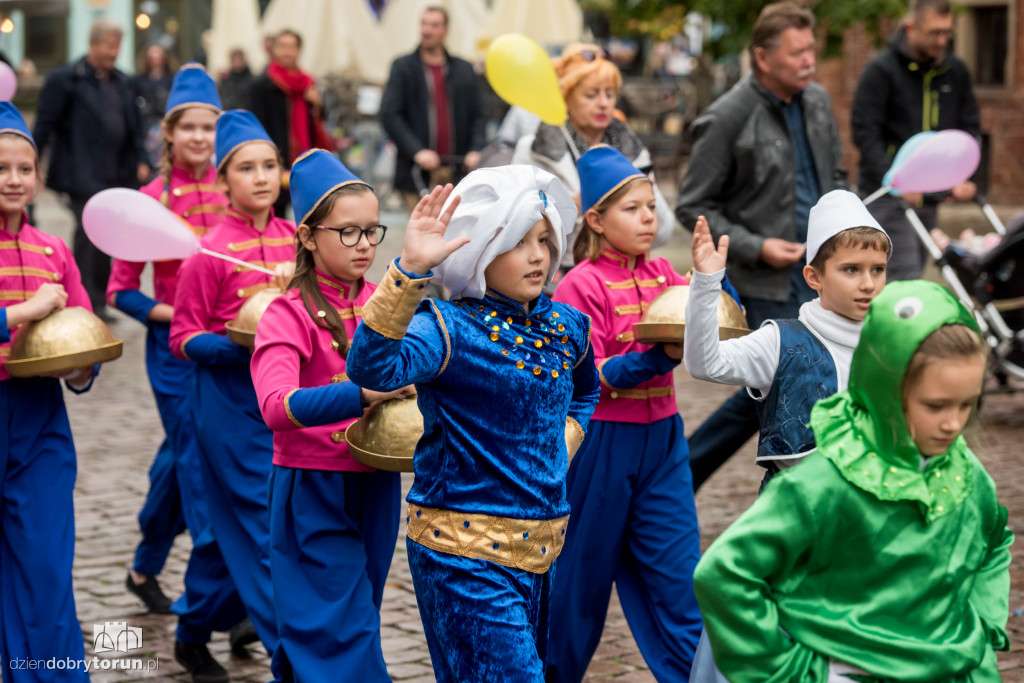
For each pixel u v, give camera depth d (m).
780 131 6.34
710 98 17.45
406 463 3.79
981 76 19.69
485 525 3.29
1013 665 4.89
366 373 3.11
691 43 22.11
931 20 8.31
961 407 2.71
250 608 4.77
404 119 11.91
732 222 6.45
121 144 12.89
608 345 4.63
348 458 4.08
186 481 5.57
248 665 5.22
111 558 6.41
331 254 4.15
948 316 2.67
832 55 15.16
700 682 3.13
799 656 2.77
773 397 3.86
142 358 11.72
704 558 2.80
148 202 4.93
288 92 11.48
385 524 4.19
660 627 4.51
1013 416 9.26
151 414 9.60
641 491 4.59
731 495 7.37
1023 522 6.64
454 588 3.29
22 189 4.63
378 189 22.03
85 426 9.20
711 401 9.78
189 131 6.24
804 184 6.43
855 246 3.81
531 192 3.32
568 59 6.33
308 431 4.06
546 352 3.40
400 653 5.16
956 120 8.71
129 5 34.19
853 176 20.67
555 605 4.55
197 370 5.08
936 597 2.80
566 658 4.56
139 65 21.17
